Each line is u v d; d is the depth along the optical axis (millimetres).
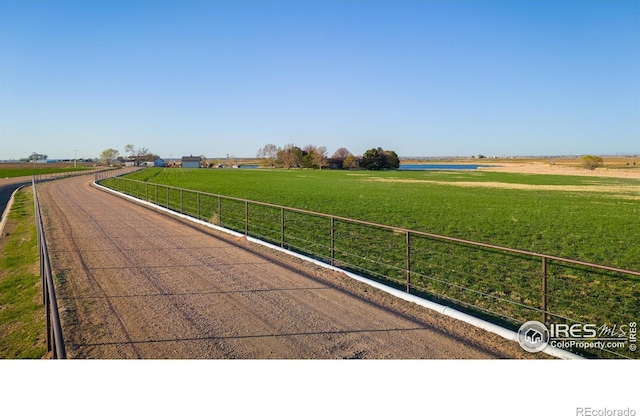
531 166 161250
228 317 8258
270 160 164000
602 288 10977
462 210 28453
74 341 7219
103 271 11594
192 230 18141
